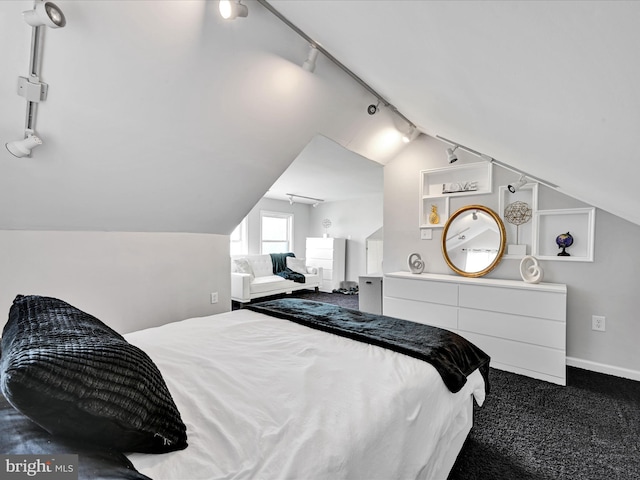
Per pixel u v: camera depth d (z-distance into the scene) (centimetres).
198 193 275
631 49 53
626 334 252
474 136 217
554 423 189
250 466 74
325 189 612
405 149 377
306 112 258
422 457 107
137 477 59
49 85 156
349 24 130
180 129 213
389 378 118
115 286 262
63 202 215
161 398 80
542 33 65
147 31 157
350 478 81
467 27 81
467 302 292
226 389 108
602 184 156
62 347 73
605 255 259
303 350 145
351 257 733
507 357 270
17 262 214
